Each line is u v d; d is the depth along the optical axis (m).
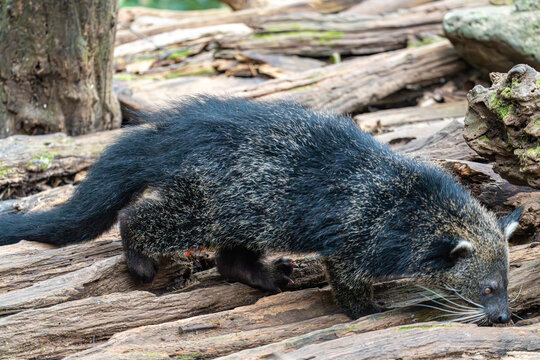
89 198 8.05
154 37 16.17
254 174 7.21
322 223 6.98
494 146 7.27
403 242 6.82
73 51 10.91
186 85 14.16
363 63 13.88
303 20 15.55
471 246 6.61
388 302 7.53
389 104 14.21
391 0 17.31
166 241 7.45
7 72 10.85
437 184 7.06
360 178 7.04
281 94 12.96
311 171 7.14
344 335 6.42
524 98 6.60
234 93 12.72
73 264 7.79
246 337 6.46
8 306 6.71
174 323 6.59
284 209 7.12
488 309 6.70
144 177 7.77
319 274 8.05
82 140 11.02
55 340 6.50
